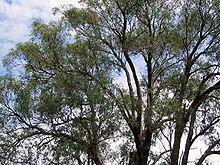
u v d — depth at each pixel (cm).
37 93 2373
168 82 2398
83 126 2259
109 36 2456
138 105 2273
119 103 2223
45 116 2288
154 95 2270
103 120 2236
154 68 2494
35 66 2438
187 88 2389
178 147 2345
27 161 2336
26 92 2364
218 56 2366
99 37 2447
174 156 2338
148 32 2462
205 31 2366
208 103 2567
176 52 2472
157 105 2120
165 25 2423
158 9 2386
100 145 2514
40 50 2447
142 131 2323
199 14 2359
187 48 2391
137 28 2491
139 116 2269
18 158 2344
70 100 2236
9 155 2339
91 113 2238
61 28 2444
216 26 2356
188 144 2392
